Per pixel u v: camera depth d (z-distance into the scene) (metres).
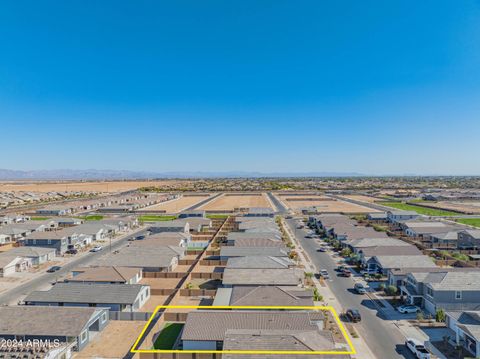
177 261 60.59
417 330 34.78
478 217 109.56
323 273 53.34
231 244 71.06
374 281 50.09
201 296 45.09
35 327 31.86
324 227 86.00
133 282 49.25
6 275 55.78
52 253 67.00
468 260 60.00
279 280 44.44
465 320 32.38
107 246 76.62
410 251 57.50
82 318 33.31
